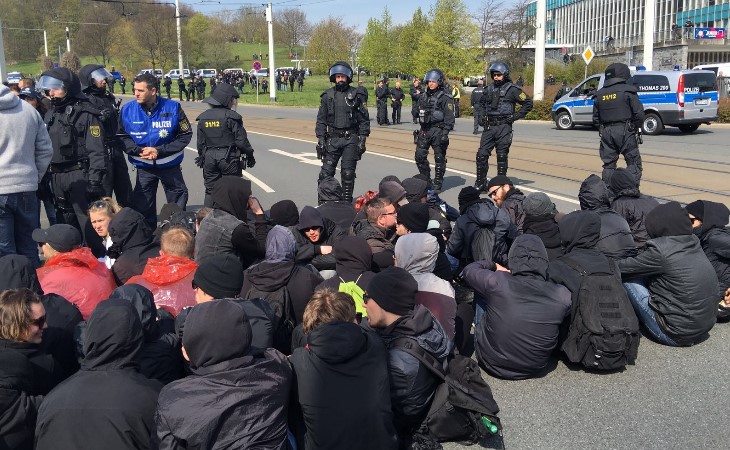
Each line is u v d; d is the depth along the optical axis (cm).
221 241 511
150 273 444
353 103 977
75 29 8488
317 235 568
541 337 456
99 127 692
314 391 332
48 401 300
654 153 1606
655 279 518
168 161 799
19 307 328
